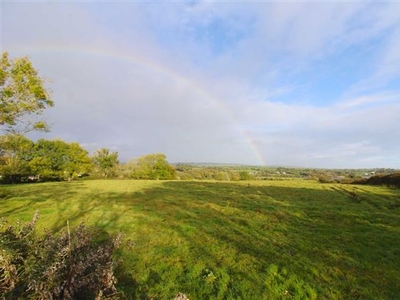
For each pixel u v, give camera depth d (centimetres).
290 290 580
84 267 392
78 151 5338
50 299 350
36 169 4506
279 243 900
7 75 1525
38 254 397
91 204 1766
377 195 2133
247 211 1489
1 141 1667
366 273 659
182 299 389
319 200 1920
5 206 1666
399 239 923
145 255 787
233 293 567
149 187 3141
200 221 1239
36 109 1670
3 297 346
